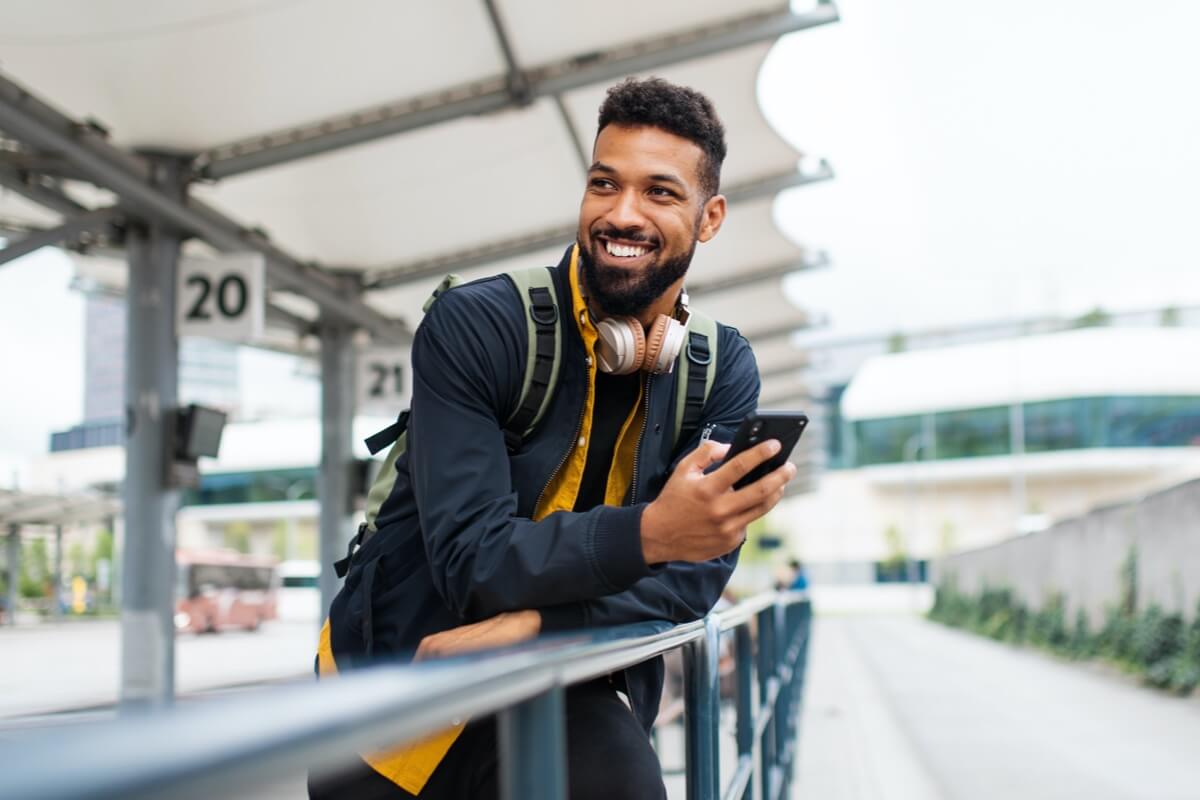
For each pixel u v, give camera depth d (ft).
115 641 91.91
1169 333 220.84
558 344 5.37
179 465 26.43
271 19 20.83
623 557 4.65
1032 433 224.33
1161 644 44.45
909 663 64.69
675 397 5.79
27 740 0.97
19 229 33.50
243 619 129.70
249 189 29.27
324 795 5.17
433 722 1.80
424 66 23.56
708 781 6.23
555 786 2.75
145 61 21.80
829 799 22.22
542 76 24.76
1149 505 47.34
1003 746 29.63
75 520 114.52
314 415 228.84
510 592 4.76
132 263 26.68
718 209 5.92
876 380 240.12
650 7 22.94
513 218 33.42
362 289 36.86
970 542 229.86
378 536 5.52
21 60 21.72
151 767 0.95
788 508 229.45
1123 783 23.61
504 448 5.26
